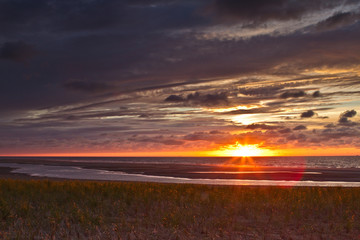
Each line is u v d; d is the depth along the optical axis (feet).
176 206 35.55
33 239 22.91
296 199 40.09
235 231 26.37
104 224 27.63
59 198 41.32
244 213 33.35
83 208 34.91
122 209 33.68
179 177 123.95
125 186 52.16
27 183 55.06
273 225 28.60
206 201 38.83
